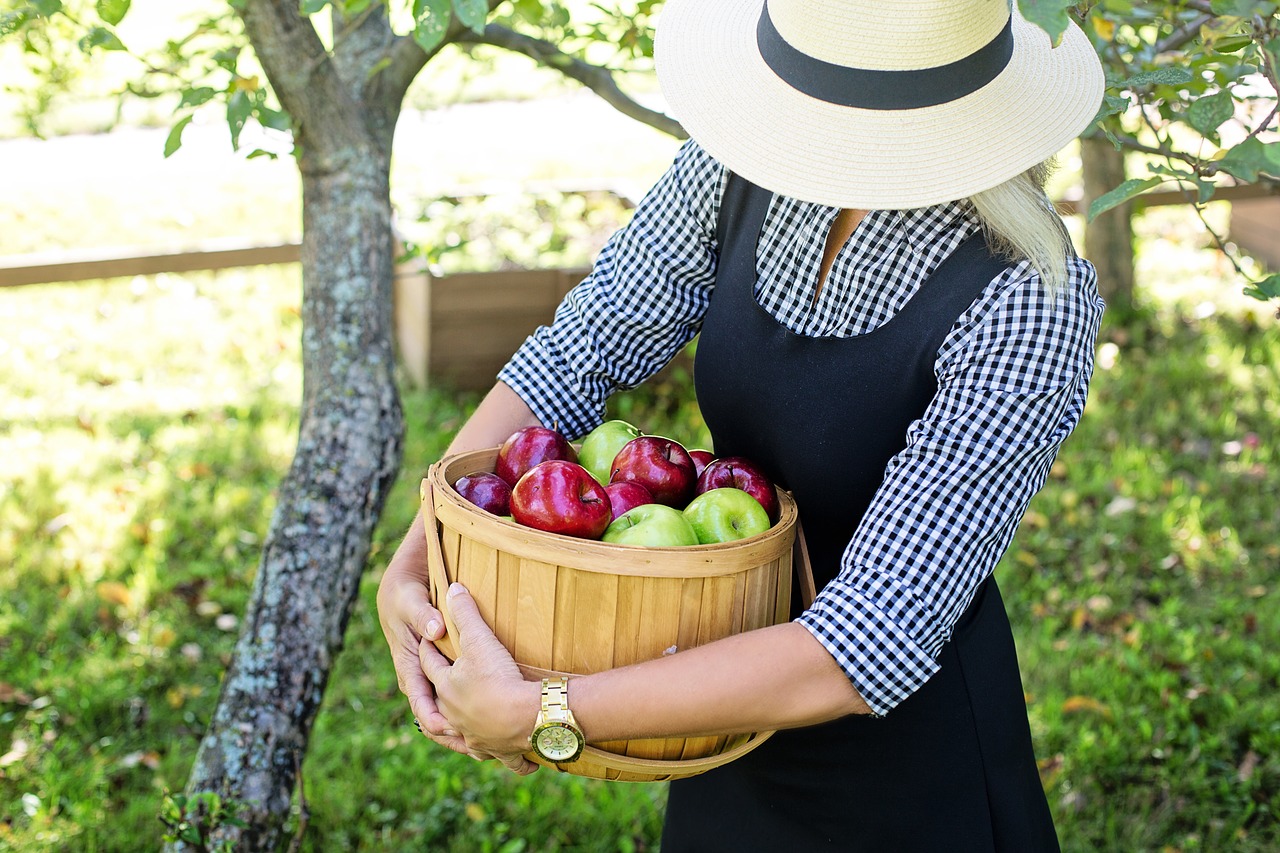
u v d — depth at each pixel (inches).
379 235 87.6
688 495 57.1
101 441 168.9
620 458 57.2
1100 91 52.8
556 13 95.6
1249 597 142.9
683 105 52.9
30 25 86.0
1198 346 207.0
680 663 47.7
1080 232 249.0
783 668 48.0
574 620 48.6
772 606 52.7
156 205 245.4
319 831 104.4
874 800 63.5
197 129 287.6
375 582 140.1
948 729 62.1
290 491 85.0
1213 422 181.3
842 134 49.3
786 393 58.7
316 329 86.4
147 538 146.3
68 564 139.9
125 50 71.4
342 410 85.1
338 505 84.3
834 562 61.7
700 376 64.0
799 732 64.1
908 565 49.5
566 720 47.2
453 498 51.3
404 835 105.1
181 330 205.0
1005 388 50.6
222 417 178.4
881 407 56.1
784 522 53.2
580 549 47.5
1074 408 52.1
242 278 226.1
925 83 48.3
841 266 56.2
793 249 58.2
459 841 103.5
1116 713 120.1
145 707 119.6
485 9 55.5
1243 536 154.8
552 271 188.4
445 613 51.6
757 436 61.3
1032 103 50.2
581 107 331.6
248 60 137.8
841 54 48.4
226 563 143.3
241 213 245.0
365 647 129.9
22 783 108.0
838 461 58.0
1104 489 162.7
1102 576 146.6
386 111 90.5
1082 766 114.4
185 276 224.8
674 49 55.4
